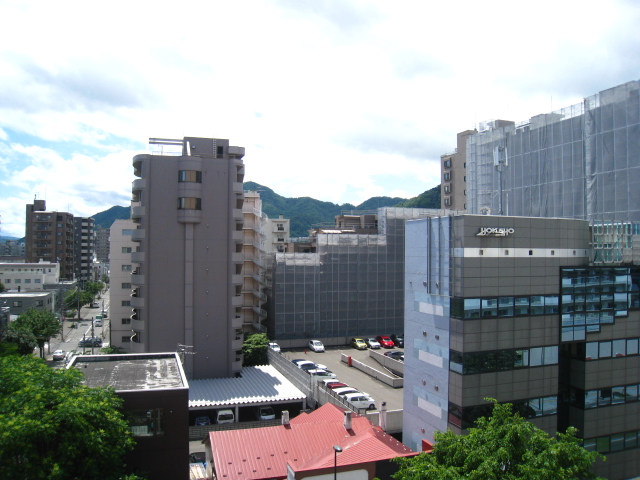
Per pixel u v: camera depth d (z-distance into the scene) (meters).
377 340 88.56
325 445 35.22
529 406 39.00
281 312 86.38
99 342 96.62
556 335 40.03
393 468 30.86
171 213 62.28
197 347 62.50
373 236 91.69
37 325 84.12
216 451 33.78
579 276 41.16
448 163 125.88
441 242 39.53
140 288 61.47
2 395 27.66
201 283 62.88
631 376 43.31
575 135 54.28
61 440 25.17
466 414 36.88
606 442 42.03
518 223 38.75
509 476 22.92
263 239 95.94
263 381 60.69
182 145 64.94
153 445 29.97
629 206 47.50
